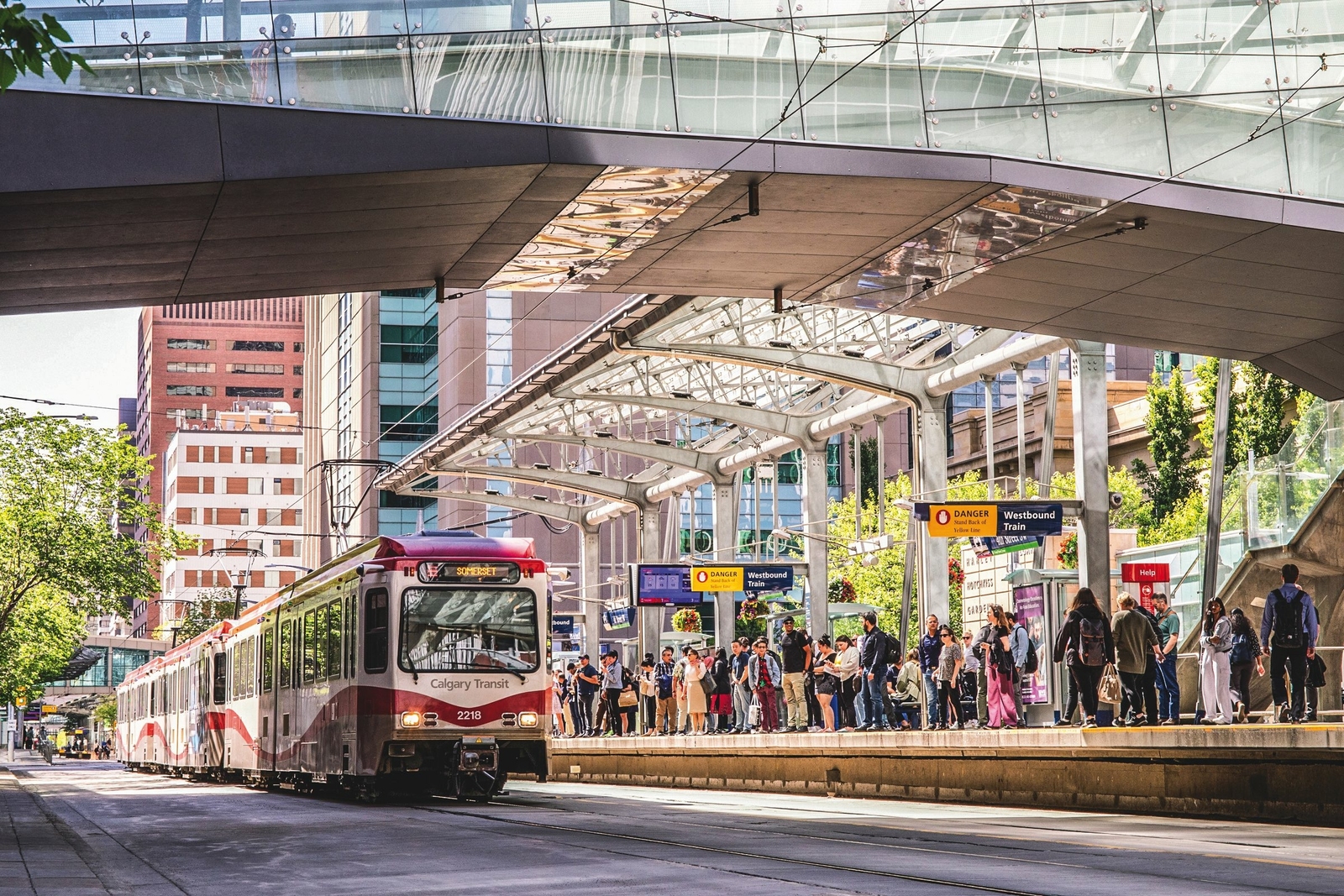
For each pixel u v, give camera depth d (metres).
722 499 49.44
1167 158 23.98
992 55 23.58
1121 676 21.95
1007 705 24.45
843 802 25.47
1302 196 24.38
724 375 47.22
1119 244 25.70
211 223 22.56
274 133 20.98
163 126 20.53
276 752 31.00
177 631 112.81
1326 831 17.20
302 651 29.09
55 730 156.75
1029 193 23.59
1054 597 31.41
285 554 163.38
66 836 19.19
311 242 24.20
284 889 12.35
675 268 27.67
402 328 94.00
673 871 13.10
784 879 12.23
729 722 34.62
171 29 20.77
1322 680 20.70
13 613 61.72
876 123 23.05
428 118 21.52
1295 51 24.62
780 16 22.95
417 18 21.77
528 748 24.78
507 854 15.06
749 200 23.78
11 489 54.81
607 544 85.94
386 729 24.22
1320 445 28.98
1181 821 19.06
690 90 22.53
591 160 22.02
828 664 29.08
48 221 21.48
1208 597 30.91
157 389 194.75
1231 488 32.66
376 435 92.75
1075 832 17.14
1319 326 29.91
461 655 24.58
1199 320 29.83
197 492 162.25
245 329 197.25
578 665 40.66
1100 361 31.50
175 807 26.61
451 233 24.70
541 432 49.59
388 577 24.66
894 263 27.23
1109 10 24.12
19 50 9.68
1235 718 22.06
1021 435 35.84
